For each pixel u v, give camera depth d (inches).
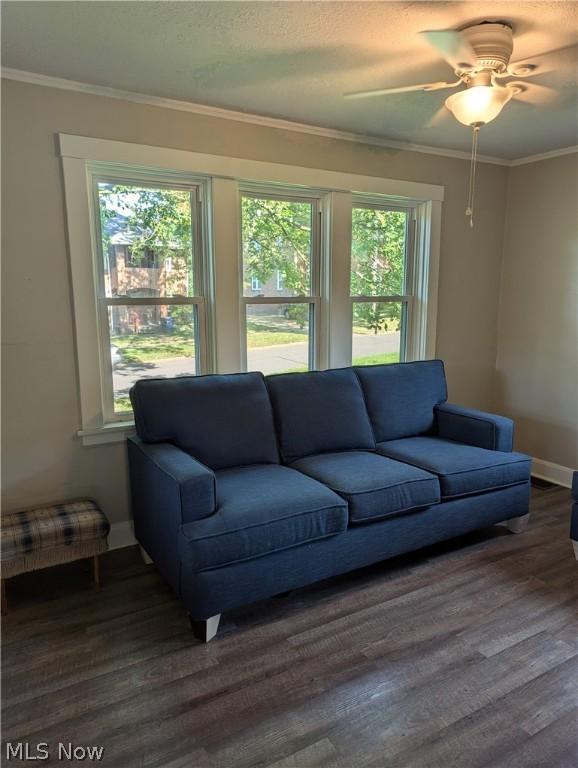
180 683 75.7
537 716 70.2
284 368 136.6
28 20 73.8
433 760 63.7
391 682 76.1
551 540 120.0
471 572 106.2
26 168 96.2
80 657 80.9
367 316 147.9
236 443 108.4
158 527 94.4
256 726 68.4
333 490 97.7
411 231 152.0
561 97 104.4
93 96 100.0
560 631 87.7
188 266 119.6
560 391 154.5
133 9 70.8
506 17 73.0
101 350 111.7
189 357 122.9
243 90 101.4
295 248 133.5
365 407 129.3
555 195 149.9
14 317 99.0
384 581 102.9
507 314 167.5
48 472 106.3
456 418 133.0
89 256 104.1
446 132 129.4
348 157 132.0
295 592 99.2
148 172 109.8
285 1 68.8
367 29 76.8
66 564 107.7
